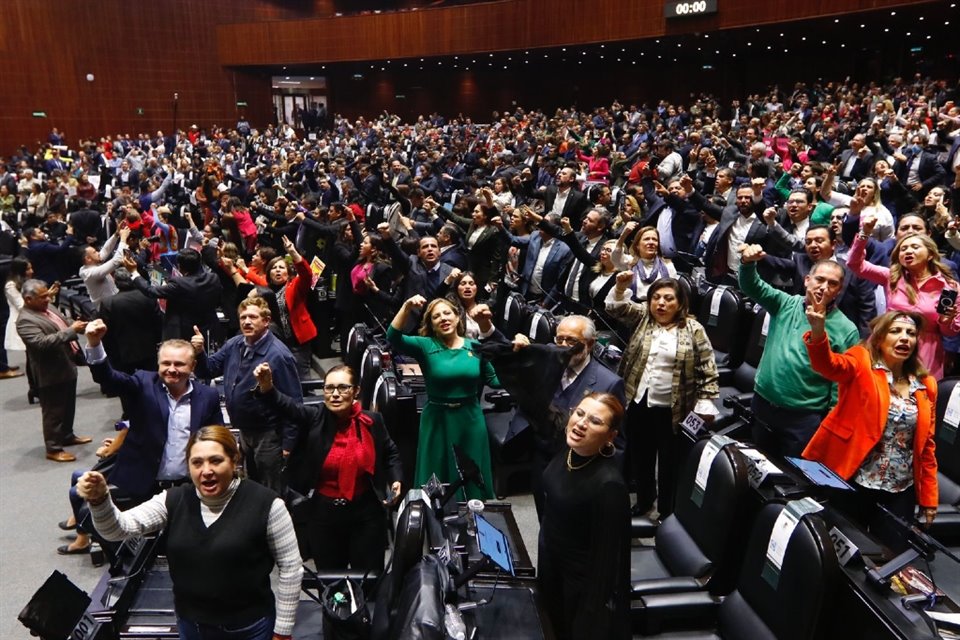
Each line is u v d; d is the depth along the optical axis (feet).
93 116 87.45
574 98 91.40
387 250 20.83
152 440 13.20
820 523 8.20
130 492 13.35
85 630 9.24
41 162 71.82
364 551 11.60
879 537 10.85
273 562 8.98
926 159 30.50
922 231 14.47
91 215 38.11
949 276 13.19
